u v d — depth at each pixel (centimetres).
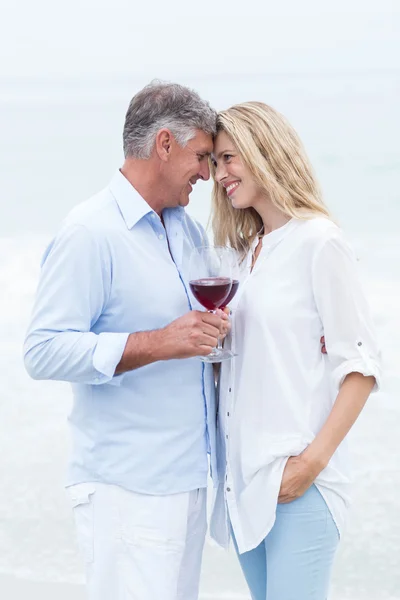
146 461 262
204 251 249
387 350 818
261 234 282
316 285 250
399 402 703
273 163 261
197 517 277
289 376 256
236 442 265
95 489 265
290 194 263
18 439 658
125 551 265
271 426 257
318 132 1888
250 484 262
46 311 252
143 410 262
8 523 530
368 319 253
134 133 261
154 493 263
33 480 593
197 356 262
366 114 1952
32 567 474
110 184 267
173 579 268
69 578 460
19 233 1370
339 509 263
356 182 1556
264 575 282
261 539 261
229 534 284
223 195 284
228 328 252
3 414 698
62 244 252
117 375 255
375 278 1049
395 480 573
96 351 244
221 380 274
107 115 2270
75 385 271
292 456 254
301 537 258
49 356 249
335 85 2091
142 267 259
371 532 511
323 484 259
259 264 263
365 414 684
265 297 257
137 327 262
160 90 260
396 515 529
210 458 278
